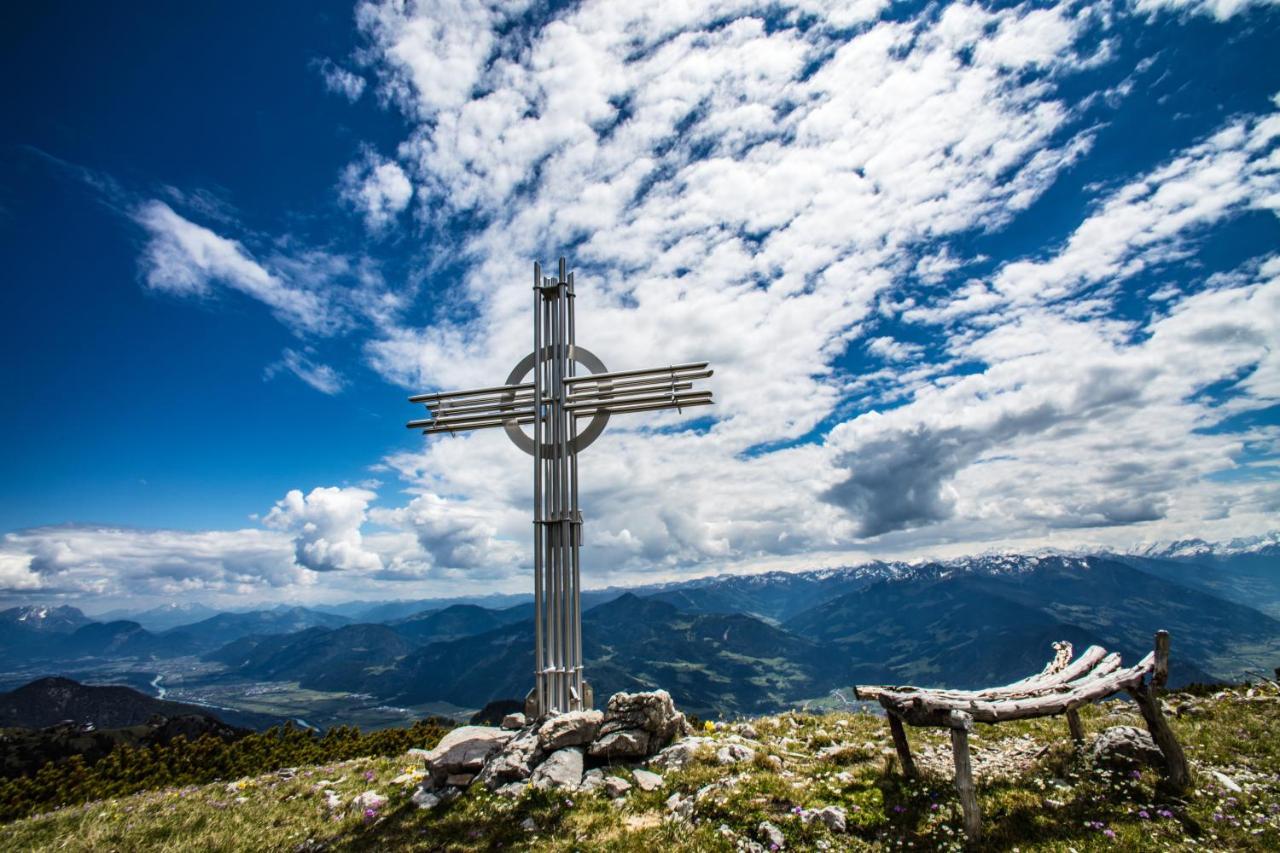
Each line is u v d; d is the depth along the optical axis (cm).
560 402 1759
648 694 1430
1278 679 1559
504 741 1462
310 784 1639
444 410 1831
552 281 1823
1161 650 984
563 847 988
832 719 1675
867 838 898
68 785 2489
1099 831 815
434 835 1118
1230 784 933
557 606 1691
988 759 1209
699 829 973
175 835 1272
